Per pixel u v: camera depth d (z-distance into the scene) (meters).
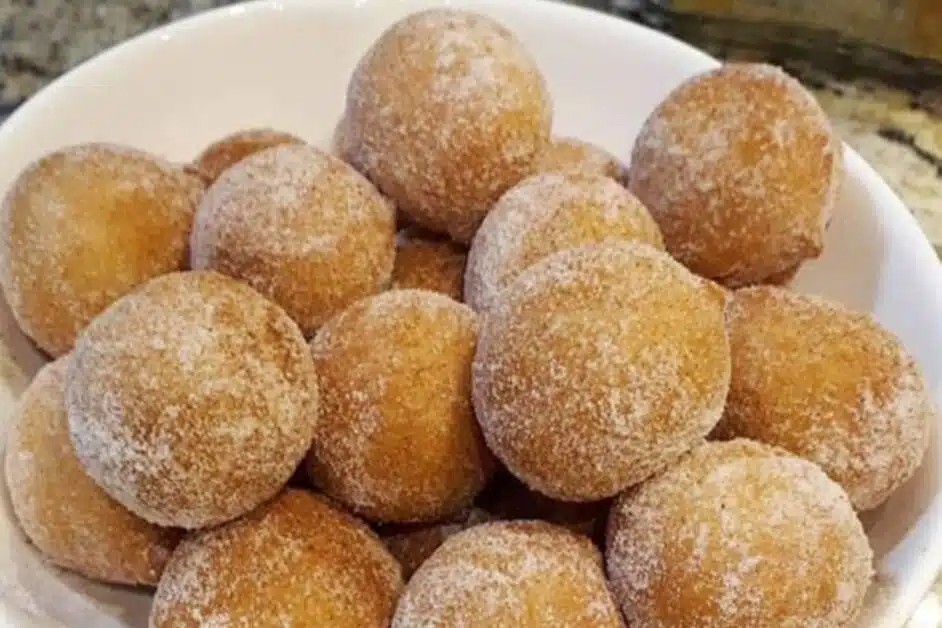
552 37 0.39
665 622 0.26
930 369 0.31
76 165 0.31
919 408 0.29
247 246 0.30
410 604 0.26
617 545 0.27
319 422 0.28
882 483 0.29
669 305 0.27
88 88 0.35
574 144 0.35
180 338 0.26
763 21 0.44
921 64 0.44
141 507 0.27
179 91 0.37
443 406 0.28
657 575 0.26
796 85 0.32
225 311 0.27
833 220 0.34
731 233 0.31
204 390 0.26
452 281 0.33
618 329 0.26
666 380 0.26
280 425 0.26
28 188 0.31
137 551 0.28
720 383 0.27
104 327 0.27
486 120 0.32
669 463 0.27
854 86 0.45
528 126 0.32
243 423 0.26
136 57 0.36
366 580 0.27
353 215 0.31
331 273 0.30
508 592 0.26
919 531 0.29
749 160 0.31
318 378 0.28
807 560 0.26
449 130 0.32
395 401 0.28
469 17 0.33
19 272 0.31
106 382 0.26
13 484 0.29
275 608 0.26
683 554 0.26
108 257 0.31
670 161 0.32
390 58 0.32
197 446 0.26
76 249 0.31
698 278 0.29
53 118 0.35
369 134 0.32
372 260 0.31
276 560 0.27
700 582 0.26
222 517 0.27
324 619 0.26
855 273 0.34
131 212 0.31
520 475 0.27
